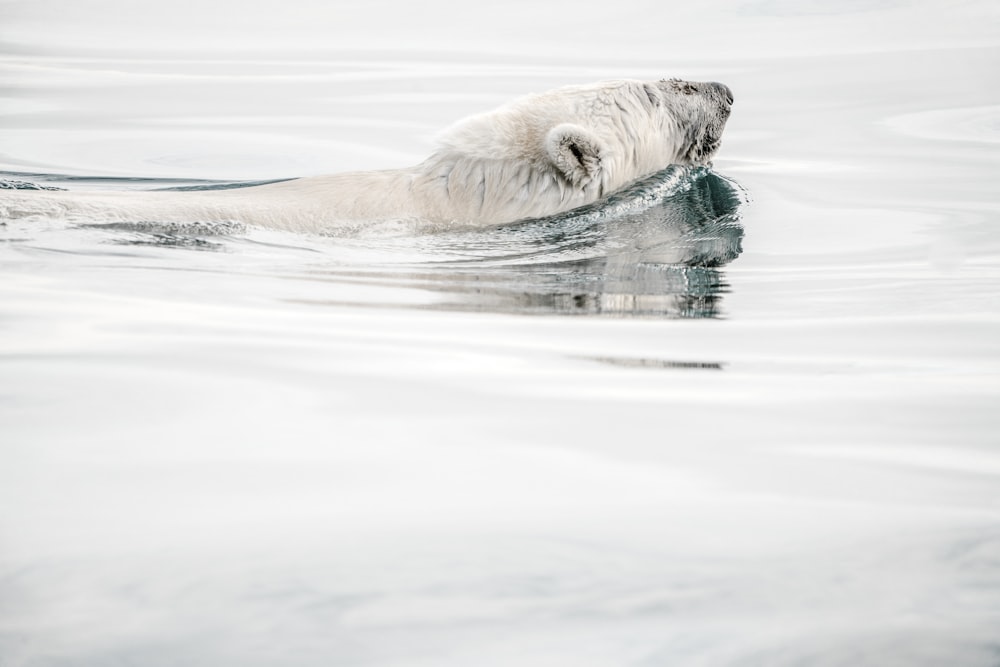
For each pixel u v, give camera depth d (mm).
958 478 12352
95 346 16469
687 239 27922
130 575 9516
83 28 66188
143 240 24000
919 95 46688
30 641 8430
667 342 18469
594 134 29109
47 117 44656
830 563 10039
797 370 16922
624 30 61781
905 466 12734
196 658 8242
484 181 28391
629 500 11562
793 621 8953
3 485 11391
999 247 27141
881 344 18688
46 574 9500
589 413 14422
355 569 9742
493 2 72000
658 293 22547
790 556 10195
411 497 11445
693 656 8422
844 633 8742
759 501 11594
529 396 15031
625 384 15789
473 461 12570
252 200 27156
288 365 15961
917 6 64312
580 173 28766
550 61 54250
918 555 10203
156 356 16109
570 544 10406
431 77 51438
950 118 43156
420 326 18672
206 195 27375
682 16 64938
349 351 16812
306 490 11539
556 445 13188
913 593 9422
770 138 41312
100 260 22234
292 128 43125
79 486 11422
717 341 18672
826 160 38062
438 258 24906
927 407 15008
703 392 15562
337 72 53312
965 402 15234
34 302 18891
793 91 47906
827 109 45062
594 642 8625
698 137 33469
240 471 11977
